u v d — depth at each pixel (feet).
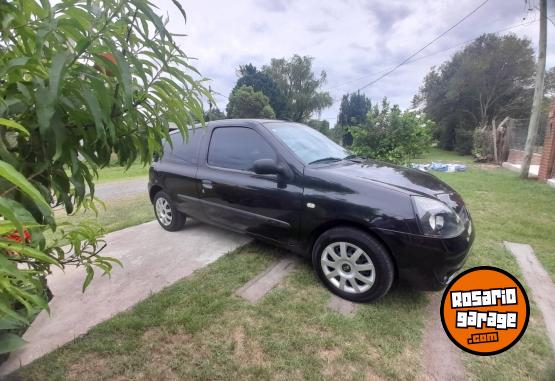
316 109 138.51
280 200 8.77
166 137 4.29
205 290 8.27
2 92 2.76
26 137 3.14
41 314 7.11
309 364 5.82
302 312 7.36
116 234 12.92
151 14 2.75
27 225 2.45
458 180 27.35
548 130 26.48
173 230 12.99
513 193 21.11
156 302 7.63
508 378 5.58
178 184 11.85
